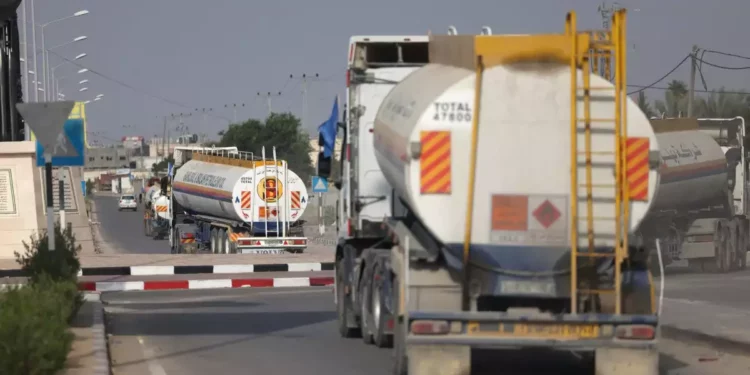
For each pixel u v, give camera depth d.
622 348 31.25
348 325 47.91
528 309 31.64
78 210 131.50
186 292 77.62
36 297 37.22
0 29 111.06
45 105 40.28
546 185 31.06
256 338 48.34
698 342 44.75
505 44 31.20
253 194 120.50
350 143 47.00
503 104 31.17
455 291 32.69
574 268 30.94
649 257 32.28
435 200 31.39
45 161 40.84
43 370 31.52
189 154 151.00
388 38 47.81
